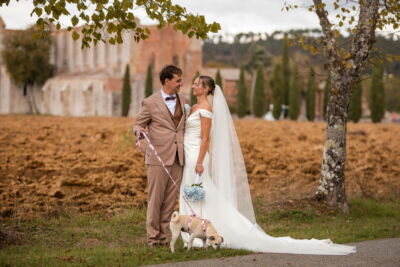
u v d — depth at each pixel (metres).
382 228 8.59
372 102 46.28
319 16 9.95
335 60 9.88
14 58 71.31
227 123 7.39
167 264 5.98
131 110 64.44
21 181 12.15
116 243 7.77
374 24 9.77
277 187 12.63
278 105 54.47
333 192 10.19
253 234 7.00
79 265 6.02
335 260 6.19
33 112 75.94
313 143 23.00
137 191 11.64
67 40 76.81
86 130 26.20
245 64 94.25
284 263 6.05
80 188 11.59
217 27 7.05
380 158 18.11
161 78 7.05
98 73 68.56
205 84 7.17
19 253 6.86
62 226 8.80
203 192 6.89
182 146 7.09
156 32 68.00
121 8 6.89
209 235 6.54
